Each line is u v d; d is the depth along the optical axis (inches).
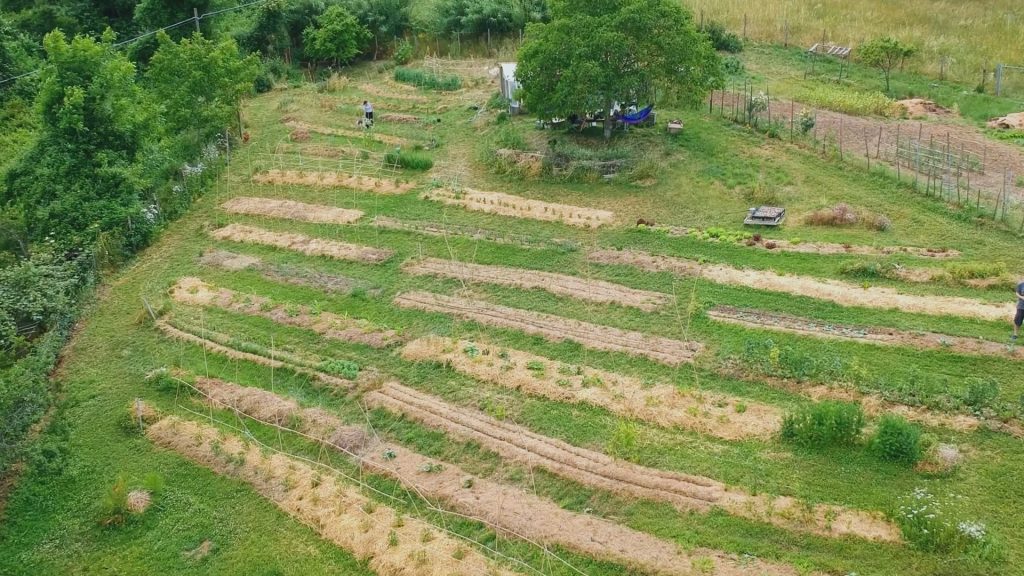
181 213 1037.8
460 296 808.3
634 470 564.4
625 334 724.7
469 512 538.9
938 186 952.9
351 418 645.3
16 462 617.9
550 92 1082.1
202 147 1171.3
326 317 783.7
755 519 515.5
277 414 645.3
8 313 753.0
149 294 851.4
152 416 655.1
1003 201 884.0
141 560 529.3
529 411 634.2
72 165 936.9
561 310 773.9
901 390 619.5
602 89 1037.8
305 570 510.6
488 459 588.7
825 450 569.3
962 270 765.9
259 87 1577.3
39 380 675.4
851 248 840.3
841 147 1069.1
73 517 568.7
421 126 1325.0
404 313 788.0
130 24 1608.0
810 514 512.1
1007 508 511.8
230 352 737.6
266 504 564.4
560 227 940.0
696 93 1066.1
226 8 1691.7
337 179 1109.7
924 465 546.6
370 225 973.2
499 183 1072.8
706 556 492.1
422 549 508.7
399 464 588.7
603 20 1029.2
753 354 665.6
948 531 480.7
